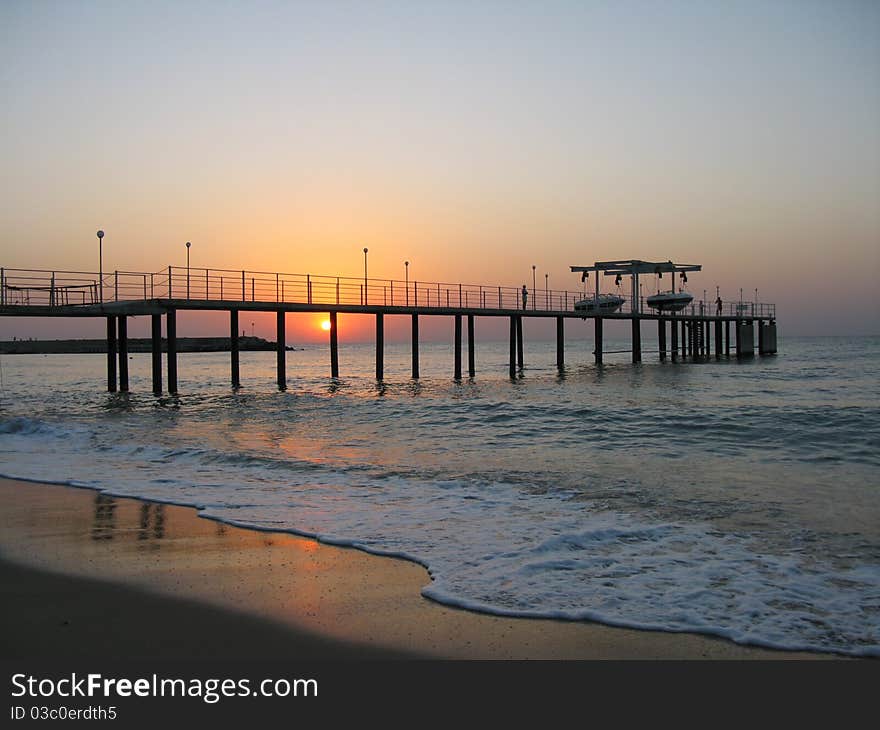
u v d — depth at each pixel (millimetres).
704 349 81750
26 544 8758
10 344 120312
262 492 11953
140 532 9336
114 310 28625
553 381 42188
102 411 26188
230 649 5730
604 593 6996
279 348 34031
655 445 16625
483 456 15508
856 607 6633
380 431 19781
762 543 8789
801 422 19078
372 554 8305
